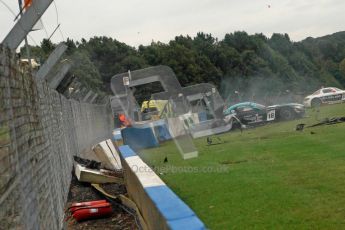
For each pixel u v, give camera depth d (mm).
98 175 11242
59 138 9766
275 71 73125
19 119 4562
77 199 10164
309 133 15172
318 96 32812
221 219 6367
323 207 6289
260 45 76062
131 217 7820
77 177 11727
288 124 20250
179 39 71625
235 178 9031
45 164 6363
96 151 14664
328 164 9297
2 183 3363
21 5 5543
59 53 8570
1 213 3264
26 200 4281
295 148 12109
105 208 8094
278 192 7402
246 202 7070
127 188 9398
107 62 60719
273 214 6258
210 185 8703
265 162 10547
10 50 4551
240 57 68625
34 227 4547
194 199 7758
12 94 4344
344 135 13477
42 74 8484
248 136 17297
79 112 18359
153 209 4676
